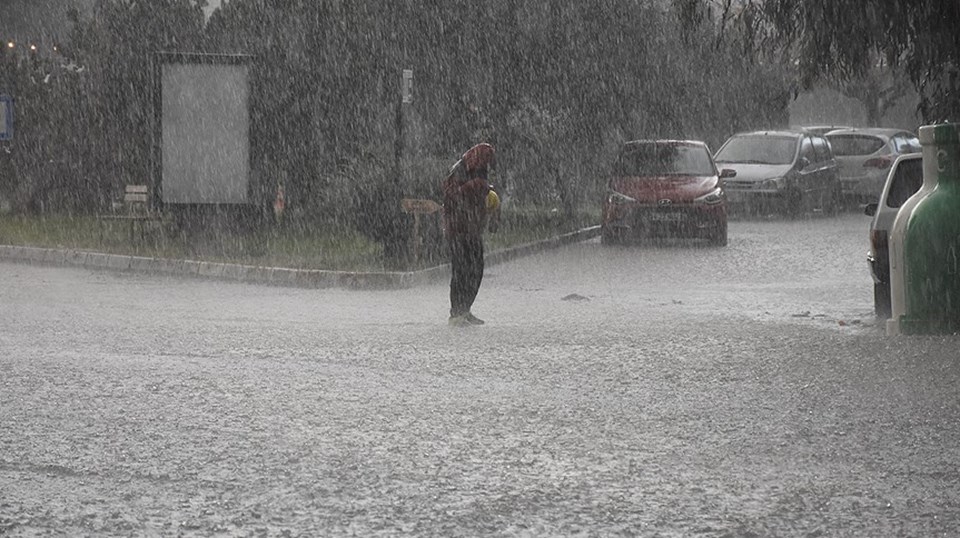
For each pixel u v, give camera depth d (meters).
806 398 16.36
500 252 38.84
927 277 22.28
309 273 32.50
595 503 11.48
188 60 41.88
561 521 10.96
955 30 27.45
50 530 10.70
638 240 46.09
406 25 47.53
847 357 19.70
